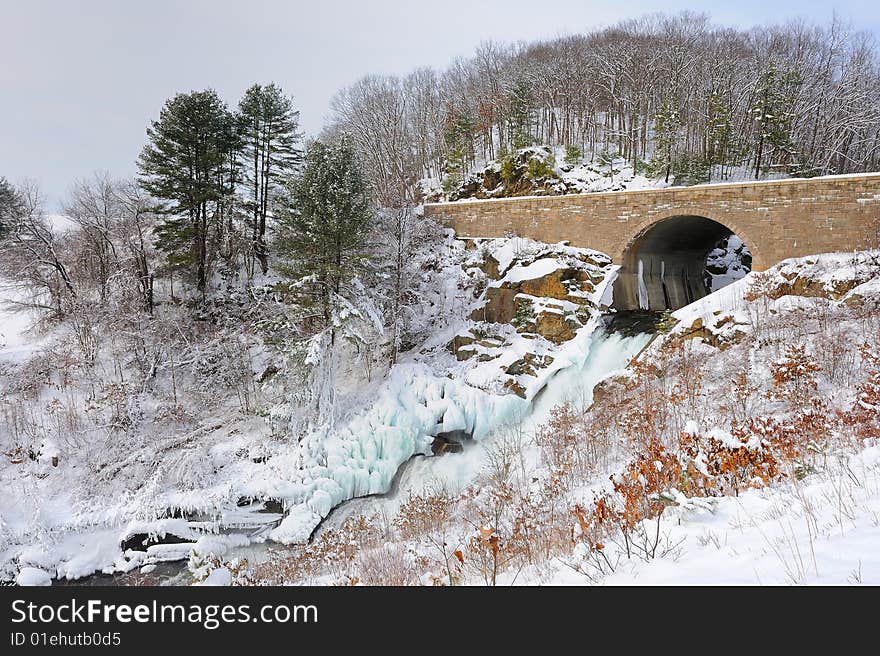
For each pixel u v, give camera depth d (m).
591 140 48.81
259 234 30.80
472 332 24.20
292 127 31.44
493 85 57.22
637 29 69.50
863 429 8.33
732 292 21.38
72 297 25.88
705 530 5.53
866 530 4.24
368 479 18.66
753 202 21.91
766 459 6.59
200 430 20.94
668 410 15.57
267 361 23.78
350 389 23.23
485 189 42.75
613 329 23.61
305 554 14.58
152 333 23.86
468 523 12.86
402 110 57.84
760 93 39.25
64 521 16.72
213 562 13.21
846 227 20.02
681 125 44.59
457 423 20.67
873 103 42.75
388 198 37.56
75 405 21.80
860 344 15.00
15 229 28.59
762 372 15.54
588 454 15.09
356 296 22.45
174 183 26.91
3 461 19.20
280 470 18.62
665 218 24.02
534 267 25.33
